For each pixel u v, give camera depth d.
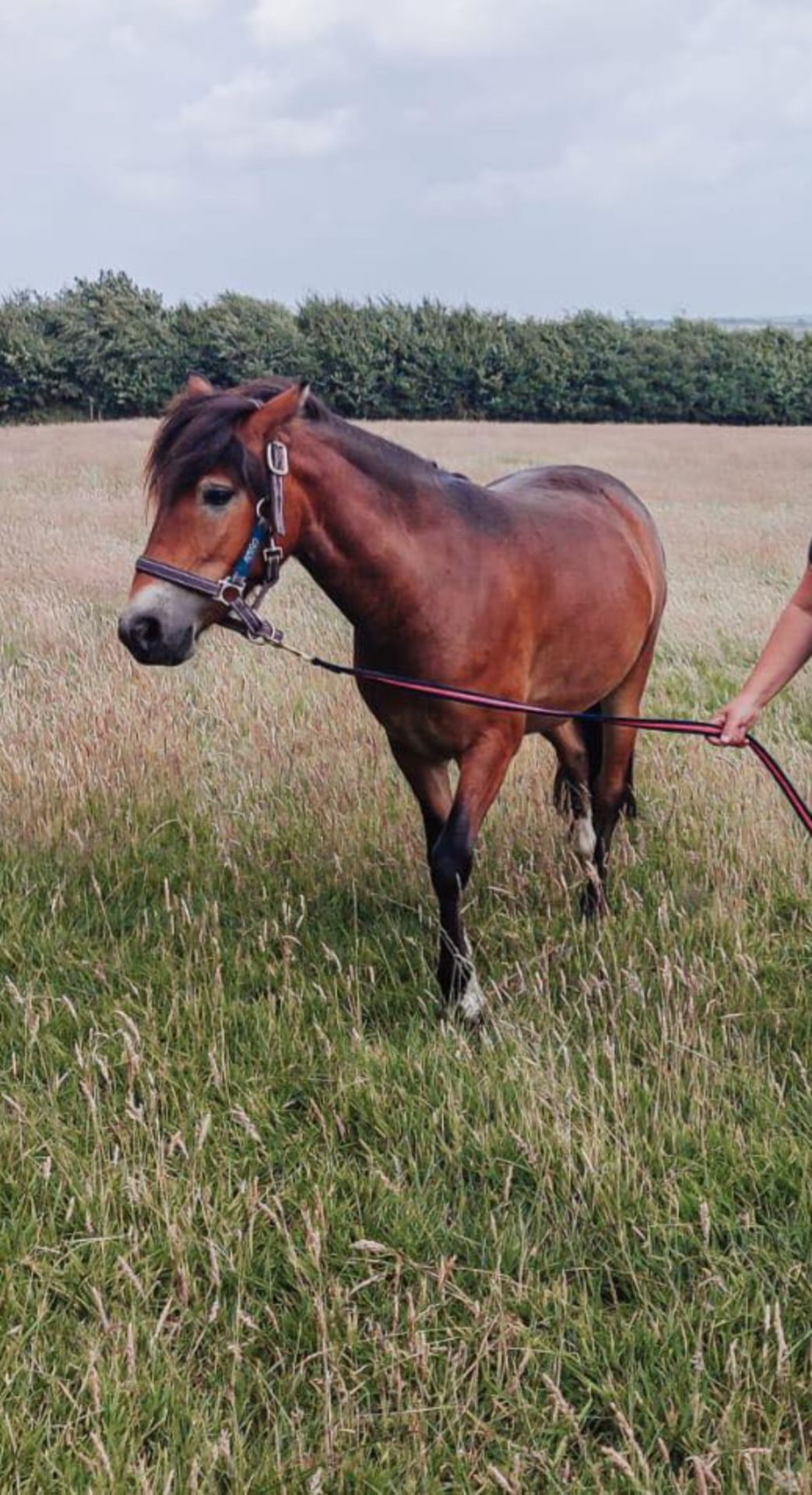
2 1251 2.74
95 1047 3.37
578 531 4.27
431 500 3.65
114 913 4.46
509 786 5.43
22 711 6.34
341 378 44.56
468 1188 3.02
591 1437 2.35
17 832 5.01
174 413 3.32
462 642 3.62
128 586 11.29
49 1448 2.23
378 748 5.76
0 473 22.94
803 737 6.70
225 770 5.68
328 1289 2.65
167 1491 2.12
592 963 4.02
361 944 4.20
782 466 29.05
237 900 4.57
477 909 4.50
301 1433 2.30
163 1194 2.84
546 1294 2.61
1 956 4.13
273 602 10.34
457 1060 3.44
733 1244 2.80
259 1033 3.59
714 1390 2.41
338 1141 3.19
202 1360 2.51
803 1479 2.19
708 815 5.19
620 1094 3.25
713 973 3.82
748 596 11.56
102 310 45.22
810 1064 3.51
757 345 47.50
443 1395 2.36
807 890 4.56
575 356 46.00
